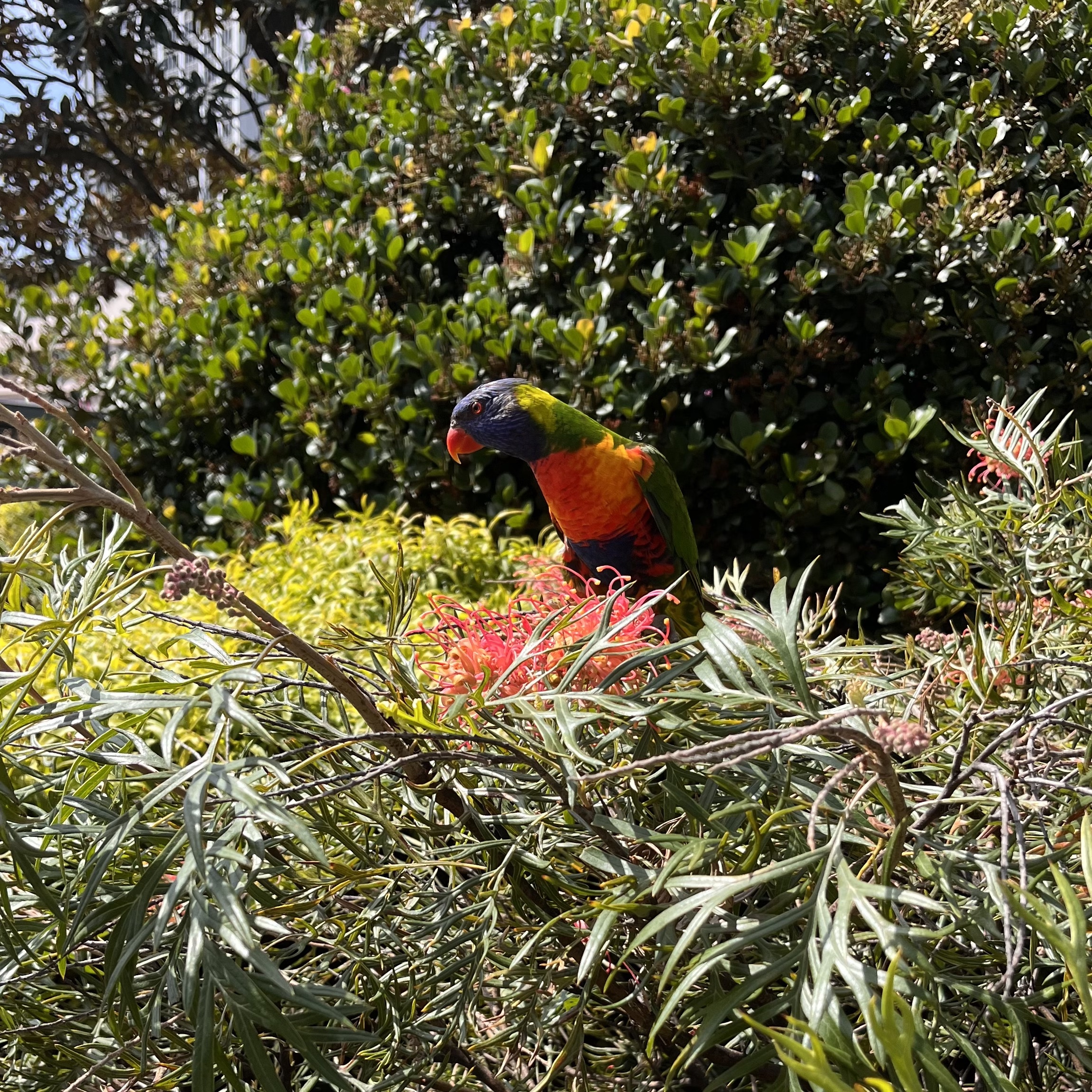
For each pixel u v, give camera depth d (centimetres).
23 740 107
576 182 422
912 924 97
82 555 111
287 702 121
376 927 102
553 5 435
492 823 104
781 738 72
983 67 379
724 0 392
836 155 374
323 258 435
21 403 495
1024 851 75
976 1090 81
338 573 319
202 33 972
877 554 350
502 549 359
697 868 91
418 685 107
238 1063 106
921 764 111
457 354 388
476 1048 101
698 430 359
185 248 505
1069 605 131
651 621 125
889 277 338
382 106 483
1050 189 339
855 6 369
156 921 74
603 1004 110
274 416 462
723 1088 110
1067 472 158
